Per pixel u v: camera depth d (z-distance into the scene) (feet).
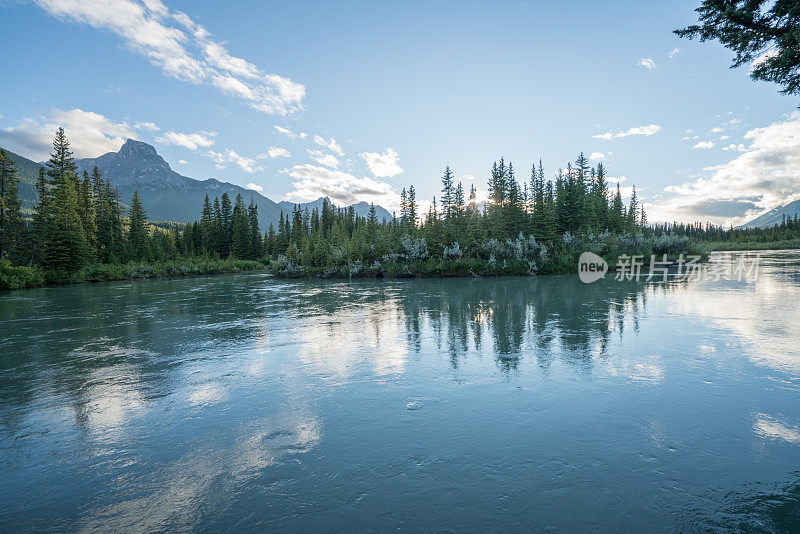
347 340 40.11
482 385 25.40
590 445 17.21
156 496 14.60
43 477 16.21
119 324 53.93
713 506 12.85
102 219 238.27
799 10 18.26
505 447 17.26
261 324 51.52
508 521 12.41
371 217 268.41
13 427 21.17
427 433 18.88
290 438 18.86
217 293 101.19
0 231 167.84
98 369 32.04
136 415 22.41
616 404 21.65
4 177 170.09
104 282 170.30
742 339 35.14
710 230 508.53
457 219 193.06
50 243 167.53
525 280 118.21
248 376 29.04
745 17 19.57
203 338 43.37
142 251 241.96
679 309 52.01
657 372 26.91
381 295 86.33
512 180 201.67
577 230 204.74
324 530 12.29
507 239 153.58
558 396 23.11
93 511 13.83
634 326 42.14
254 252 329.93
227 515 13.26
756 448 16.60
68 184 203.62
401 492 14.20
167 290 114.93
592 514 12.60
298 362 32.45
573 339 37.11
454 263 149.59
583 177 244.42
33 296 101.91
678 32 22.39
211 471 16.17
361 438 18.60
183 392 26.02
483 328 43.68
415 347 36.11
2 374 31.12
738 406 20.94
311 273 180.65
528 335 39.32
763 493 13.52
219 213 313.73
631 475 14.80
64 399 25.30
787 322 41.96
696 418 19.62
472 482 14.66
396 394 24.30
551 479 14.70
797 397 21.91
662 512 12.61
